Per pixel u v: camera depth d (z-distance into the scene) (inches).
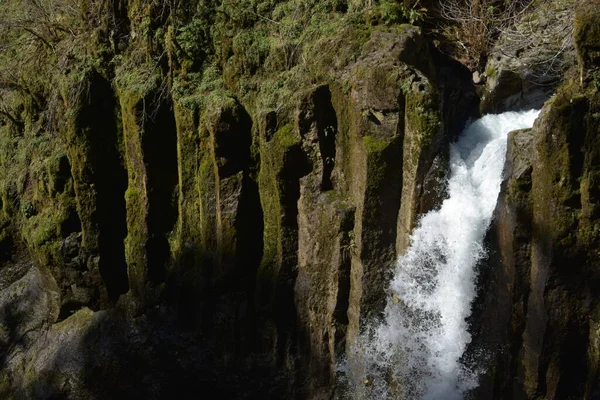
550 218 237.5
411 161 265.1
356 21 291.1
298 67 292.7
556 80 305.4
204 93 310.2
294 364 297.3
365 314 279.0
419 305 270.8
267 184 296.7
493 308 257.9
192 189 317.7
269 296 300.5
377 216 273.6
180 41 314.5
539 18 319.6
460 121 308.2
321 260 287.3
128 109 321.4
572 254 235.9
